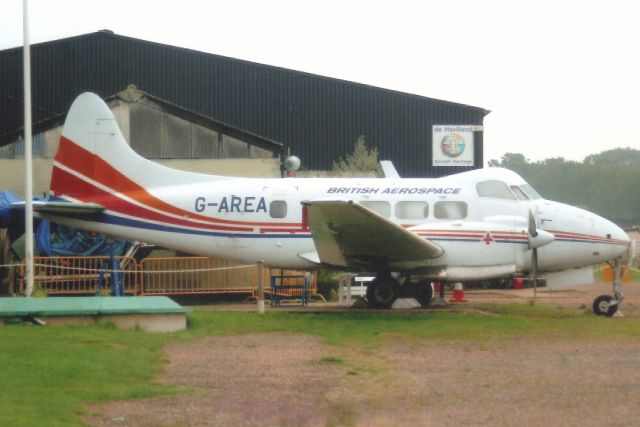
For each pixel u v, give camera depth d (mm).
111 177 21875
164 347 13844
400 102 41406
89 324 15258
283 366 12250
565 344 14625
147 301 17125
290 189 21359
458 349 14062
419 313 19219
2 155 30766
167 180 21859
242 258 21547
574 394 10500
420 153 41219
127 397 9938
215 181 21859
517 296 28109
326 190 21281
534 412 9594
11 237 26609
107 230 21859
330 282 27047
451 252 19391
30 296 20500
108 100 31578
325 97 41719
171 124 31875
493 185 20922
